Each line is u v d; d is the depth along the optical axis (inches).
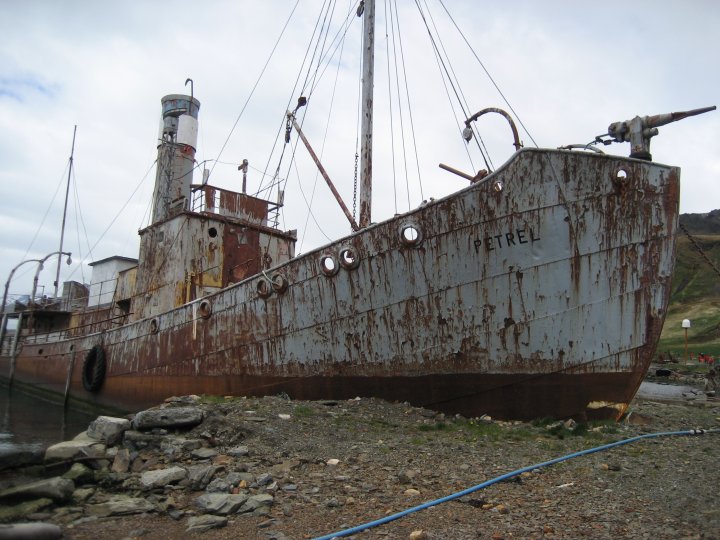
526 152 296.8
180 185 639.1
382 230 330.6
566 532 149.1
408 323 324.8
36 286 890.1
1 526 144.4
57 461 213.6
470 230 307.4
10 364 877.2
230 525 160.4
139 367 522.9
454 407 319.0
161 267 536.7
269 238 574.6
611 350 286.5
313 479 200.5
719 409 462.3
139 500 181.8
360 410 311.9
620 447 253.6
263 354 390.6
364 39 407.2
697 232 4581.7
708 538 140.9
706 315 2711.6
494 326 304.7
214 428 255.3
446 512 167.5
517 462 224.2
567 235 291.1
